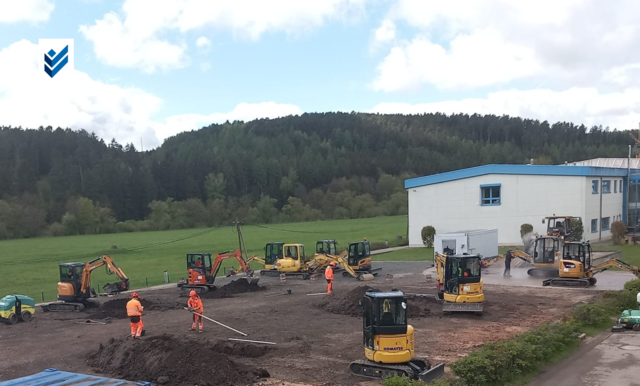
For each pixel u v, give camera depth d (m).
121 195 131.62
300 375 14.95
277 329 21.58
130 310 19.55
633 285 25.50
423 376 13.61
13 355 18.78
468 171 53.75
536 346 15.45
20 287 43.34
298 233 95.38
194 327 21.70
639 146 76.94
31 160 140.25
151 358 15.54
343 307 25.67
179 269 53.34
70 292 29.55
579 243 31.67
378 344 14.40
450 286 23.69
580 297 27.67
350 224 114.00
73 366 16.80
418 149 186.38
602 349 17.06
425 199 56.97
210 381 14.21
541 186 50.22
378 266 46.19
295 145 197.38
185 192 140.75
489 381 13.45
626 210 58.47
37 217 108.38
